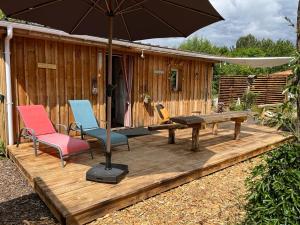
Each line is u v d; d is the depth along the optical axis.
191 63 9.73
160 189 3.77
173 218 3.18
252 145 6.09
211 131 7.59
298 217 2.19
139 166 4.37
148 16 4.02
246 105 13.98
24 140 5.77
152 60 8.41
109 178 3.56
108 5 3.59
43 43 5.94
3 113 5.52
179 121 5.18
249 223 2.54
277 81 14.56
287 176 2.25
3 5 3.28
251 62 9.28
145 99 8.26
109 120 3.71
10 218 3.14
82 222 2.90
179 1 2.96
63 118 6.44
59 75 6.29
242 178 4.58
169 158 4.88
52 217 3.18
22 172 4.39
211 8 2.95
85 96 6.85
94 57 6.95
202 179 4.45
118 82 8.87
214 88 17.89
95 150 5.31
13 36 5.45
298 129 2.38
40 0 3.37
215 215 3.28
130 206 3.39
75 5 3.78
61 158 4.16
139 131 7.33
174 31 4.15
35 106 5.25
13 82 5.55
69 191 3.31
